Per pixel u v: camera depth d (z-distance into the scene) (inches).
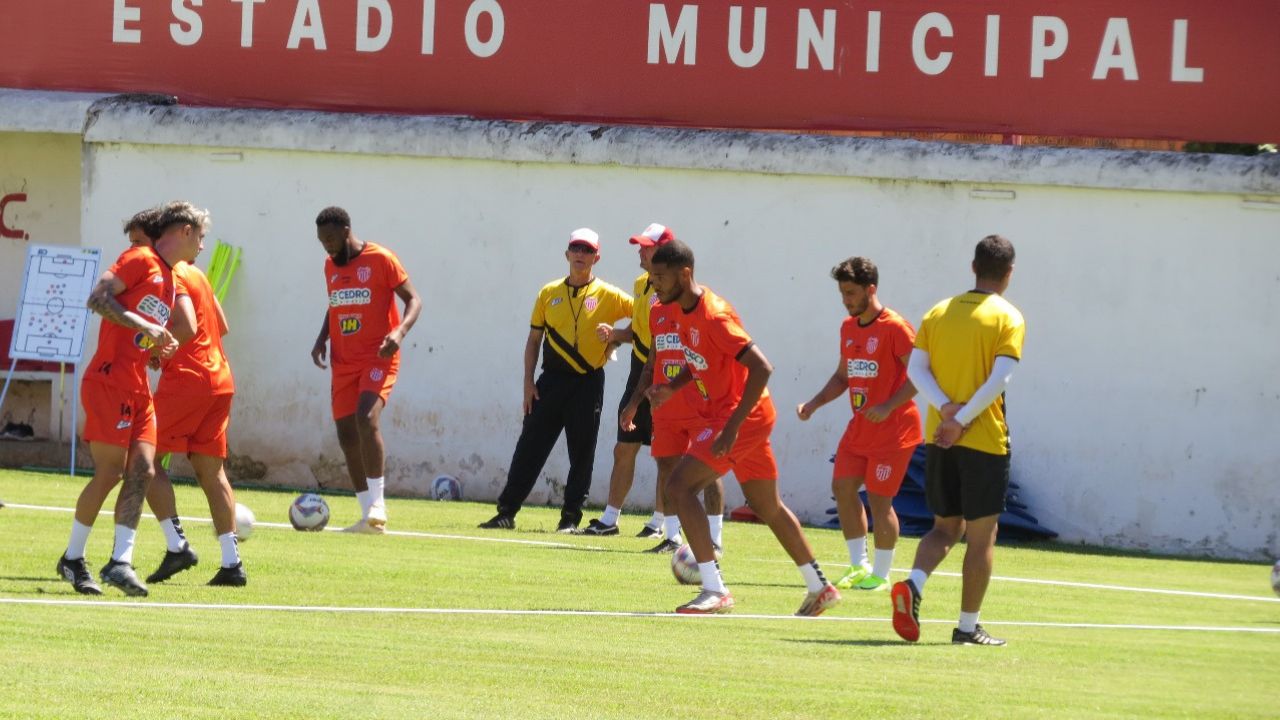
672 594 1261.1
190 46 2351.1
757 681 859.4
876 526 1398.9
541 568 1405.0
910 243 2167.8
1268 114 2145.7
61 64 2373.3
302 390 2290.8
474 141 2250.2
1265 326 2085.4
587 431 1822.1
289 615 1052.5
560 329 1817.2
